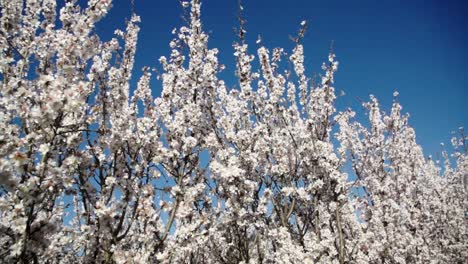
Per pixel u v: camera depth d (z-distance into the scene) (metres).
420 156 18.36
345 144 11.61
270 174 9.03
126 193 6.24
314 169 9.24
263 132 9.05
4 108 5.33
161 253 6.45
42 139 4.98
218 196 8.57
